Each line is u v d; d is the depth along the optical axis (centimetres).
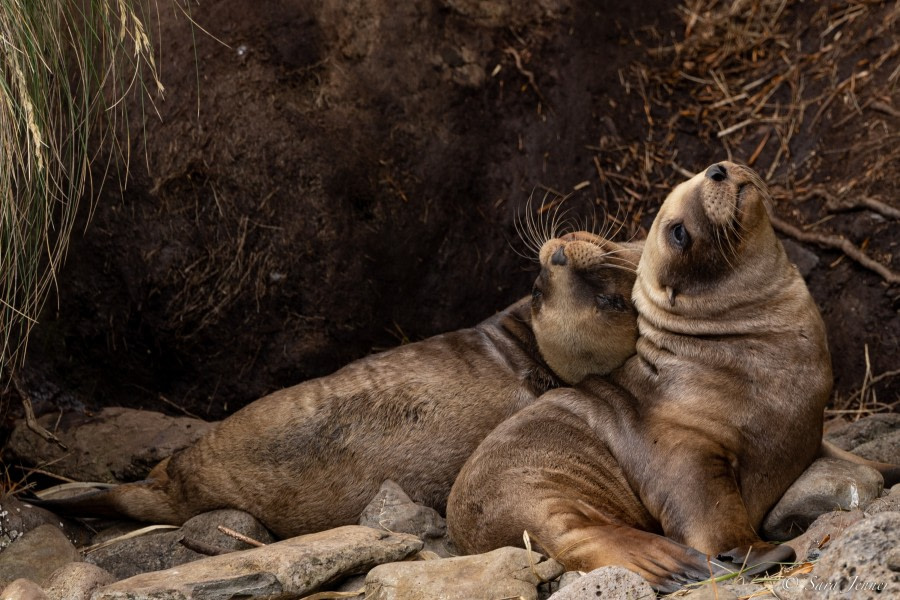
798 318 1070
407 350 1247
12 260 1183
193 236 1467
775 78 1695
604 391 1124
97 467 1380
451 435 1184
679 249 1086
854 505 1010
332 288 1510
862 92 1611
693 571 889
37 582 1062
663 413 1063
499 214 1599
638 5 1750
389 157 1546
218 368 1507
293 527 1184
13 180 1149
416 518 1093
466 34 1625
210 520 1164
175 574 905
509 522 1014
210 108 1465
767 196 1127
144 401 1523
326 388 1212
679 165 1672
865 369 1471
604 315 1141
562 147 1641
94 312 1487
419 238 1553
